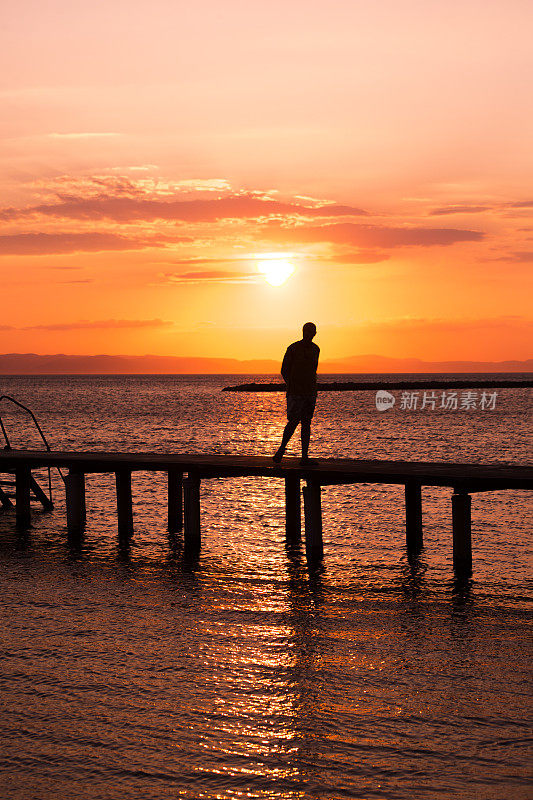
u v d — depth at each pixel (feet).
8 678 30.81
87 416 288.10
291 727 26.32
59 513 74.54
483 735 25.62
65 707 28.02
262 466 55.01
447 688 29.73
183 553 56.49
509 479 46.78
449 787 22.40
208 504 78.38
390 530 64.85
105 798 22.08
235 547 58.59
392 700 28.58
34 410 338.75
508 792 22.08
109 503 80.02
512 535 62.08
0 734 25.98
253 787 22.57
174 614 40.19
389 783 22.68
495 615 40.55
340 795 22.12
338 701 28.53
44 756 24.47
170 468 58.03
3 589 45.78
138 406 383.45
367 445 165.07
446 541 60.44
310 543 53.42
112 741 25.39
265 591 45.44
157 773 23.39
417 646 35.06
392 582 47.88
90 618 39.34
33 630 37.19
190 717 27.14
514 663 32.71
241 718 27.04
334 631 37.35
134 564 52.95
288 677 30.91
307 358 54.75
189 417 283.59
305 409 55.06
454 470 52.21
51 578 48.75
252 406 389.39
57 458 63.72
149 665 32.27
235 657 33.32
